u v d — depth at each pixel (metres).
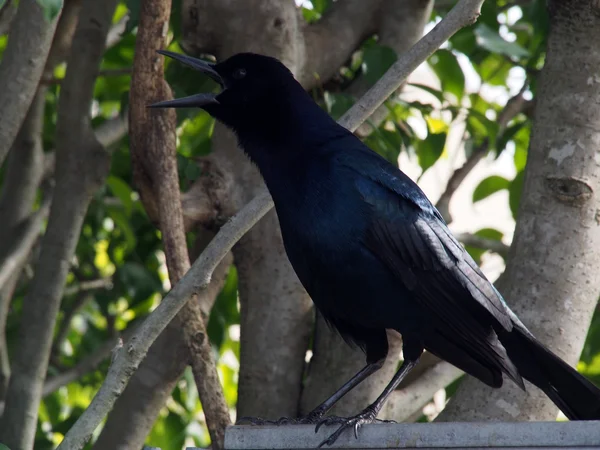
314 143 8.96
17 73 10.38
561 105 9.52
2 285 11.84
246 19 11.11
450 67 13.20
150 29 9.52
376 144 12.03
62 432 13.70
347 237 8.52
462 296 8.65
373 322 8.80
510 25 14.47
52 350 14.76
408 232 8.63
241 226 8.11
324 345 10.88
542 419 9.19
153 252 14.58
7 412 11.34
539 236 9.40
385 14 11.98
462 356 8.82
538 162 9.56
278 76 9.30
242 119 9.34
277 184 8.90
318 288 8.76
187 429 15.05
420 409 11.47
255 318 10.93
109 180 13.03
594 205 9.37
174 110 9.68
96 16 11.63
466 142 12.49
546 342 9.19
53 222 11.61
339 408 10.55
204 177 10.95
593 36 9.48
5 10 12.20
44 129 14.90
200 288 8.11
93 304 17.41
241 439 7.11
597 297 9.42
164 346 10.95
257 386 10.84
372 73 10.84
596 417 8.23
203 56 12.08
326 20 12.02
